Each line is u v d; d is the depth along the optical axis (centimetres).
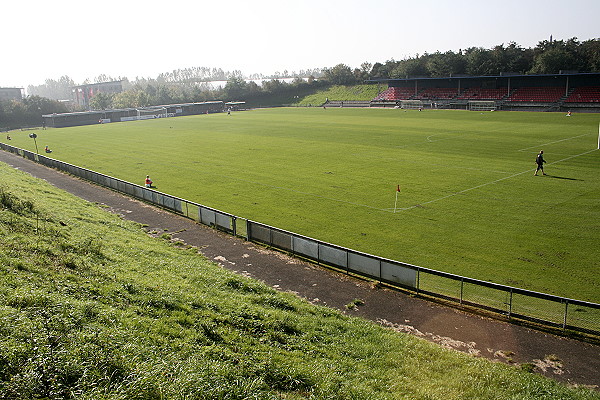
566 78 11169
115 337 1238
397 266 2130
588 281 2211
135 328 1356
